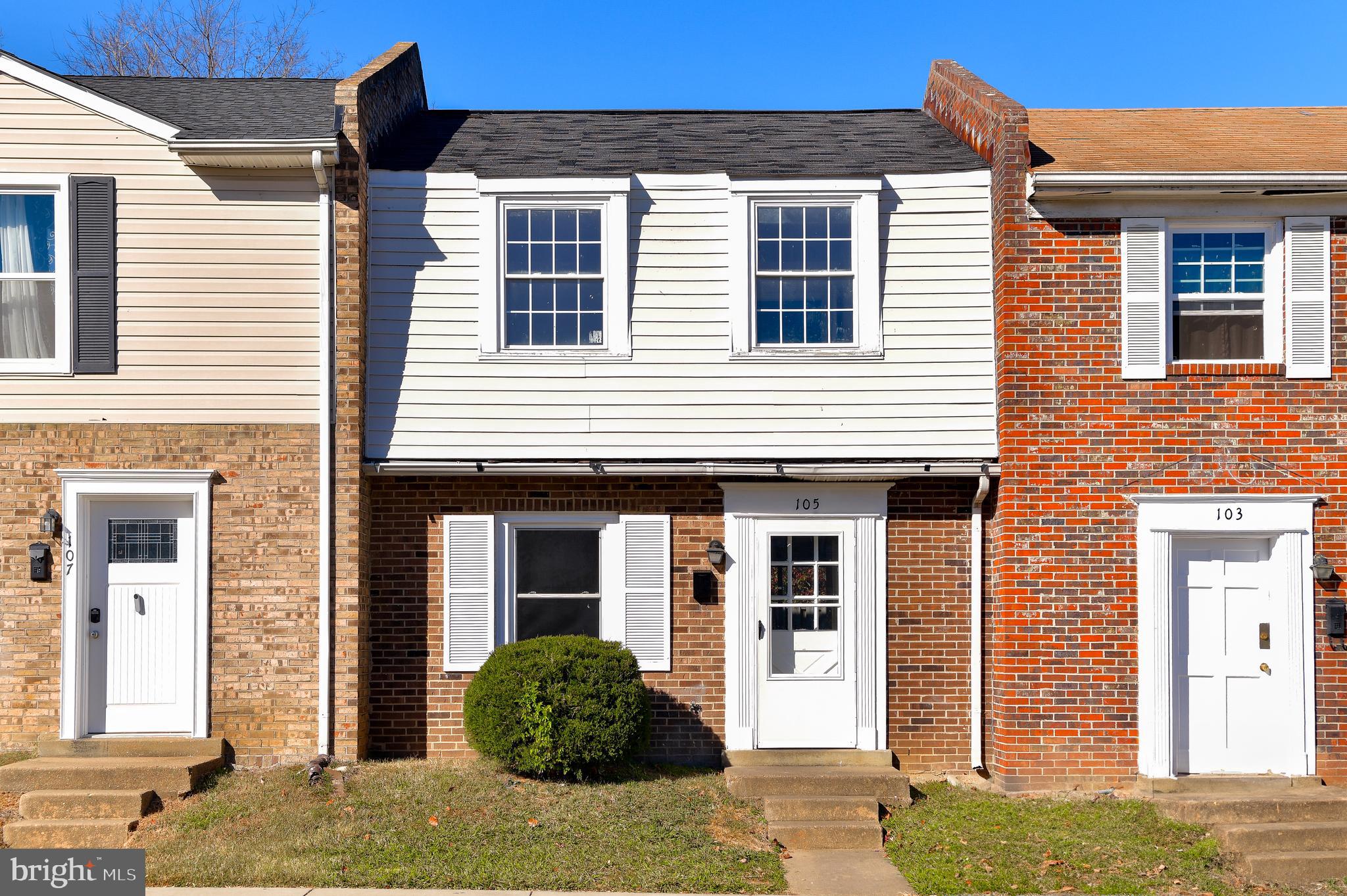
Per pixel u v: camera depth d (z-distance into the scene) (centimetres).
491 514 1017
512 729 905
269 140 941
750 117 1313
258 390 977
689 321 1035
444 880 734
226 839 797
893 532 1024
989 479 1003
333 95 1183
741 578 1014
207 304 978
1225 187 955
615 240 1034
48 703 952
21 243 980
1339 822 871
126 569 979
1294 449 973
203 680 958
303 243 987
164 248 977
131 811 846
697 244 1045
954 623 1019
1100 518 973
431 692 1006
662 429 1017
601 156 1112
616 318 1030
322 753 956
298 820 823
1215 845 824
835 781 914
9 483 958
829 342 1041
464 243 1037
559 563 1030
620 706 916
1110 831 852
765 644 1015
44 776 874
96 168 974
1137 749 961
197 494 970
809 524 1024
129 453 967
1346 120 1222
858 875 773
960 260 1038
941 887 746
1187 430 977
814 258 1047
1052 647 966
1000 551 990
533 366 1022
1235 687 978
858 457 1011
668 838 815
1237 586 987
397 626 1009
